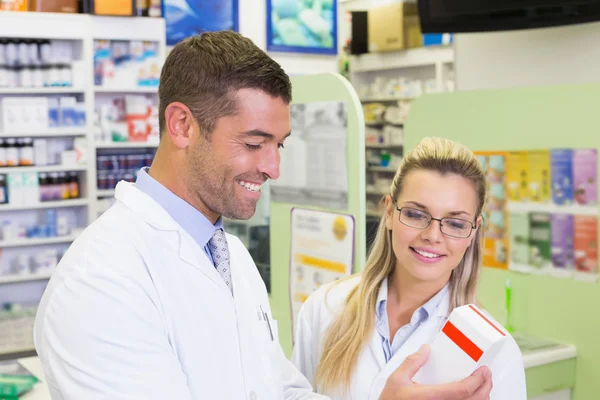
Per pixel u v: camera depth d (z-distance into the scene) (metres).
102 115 6.94
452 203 1.78
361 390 1.87
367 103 9.16
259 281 1.81
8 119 6.48
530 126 3.31
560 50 3.62
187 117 1.43
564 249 3.20
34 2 6.52
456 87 4.26
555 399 3.18
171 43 7.63
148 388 1.34
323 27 8.62
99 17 6.67
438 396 1.50
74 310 1.33
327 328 2.03
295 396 1.78
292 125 3.43
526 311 3.40
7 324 6.10
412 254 1.82
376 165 9.05
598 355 3.07
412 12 8.37
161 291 1.43
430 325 1.86
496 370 1.69
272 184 3.66
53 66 6.63
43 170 6.60
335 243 3.15
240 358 1.57
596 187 3.05
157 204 1.49
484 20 3.72
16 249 6.78
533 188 3.32
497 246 3.53
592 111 3.05
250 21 8.12
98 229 1.46
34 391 2.56
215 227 1.59
